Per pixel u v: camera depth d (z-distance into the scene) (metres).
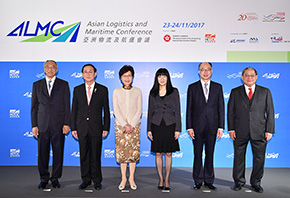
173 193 3.03
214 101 3.16
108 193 3.01
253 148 3.16
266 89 3.15
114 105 3.15
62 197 2.88
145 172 3.98
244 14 4.25
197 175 3.19
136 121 3.11
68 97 3.27
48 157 3.24
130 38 4.30
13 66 4.31
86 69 3.12
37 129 3.24
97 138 3.13
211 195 2.97
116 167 4.28
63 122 3.24
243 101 3.14
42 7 4.31
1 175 3.76
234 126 3.21
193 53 4.28
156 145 3.08
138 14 4.29
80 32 4.30
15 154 4.32
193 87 3.23
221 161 4.29
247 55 4.27
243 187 3.26
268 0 4.24
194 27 4.27
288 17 4.23
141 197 2.89
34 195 2.94
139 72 4.30
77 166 4.29
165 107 3.09
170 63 4.29
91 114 3.12
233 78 4.28
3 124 4.31
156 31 4.29
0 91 4.31
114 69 4.30
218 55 4.27
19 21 4.31
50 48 4.32
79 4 4.30
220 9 4.26
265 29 4.25
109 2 4.30
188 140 4.30
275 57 4.25
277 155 4.26
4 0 4.30
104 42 4.30
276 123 4.26
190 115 3.24
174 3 4.28
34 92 3.25
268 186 3.31
